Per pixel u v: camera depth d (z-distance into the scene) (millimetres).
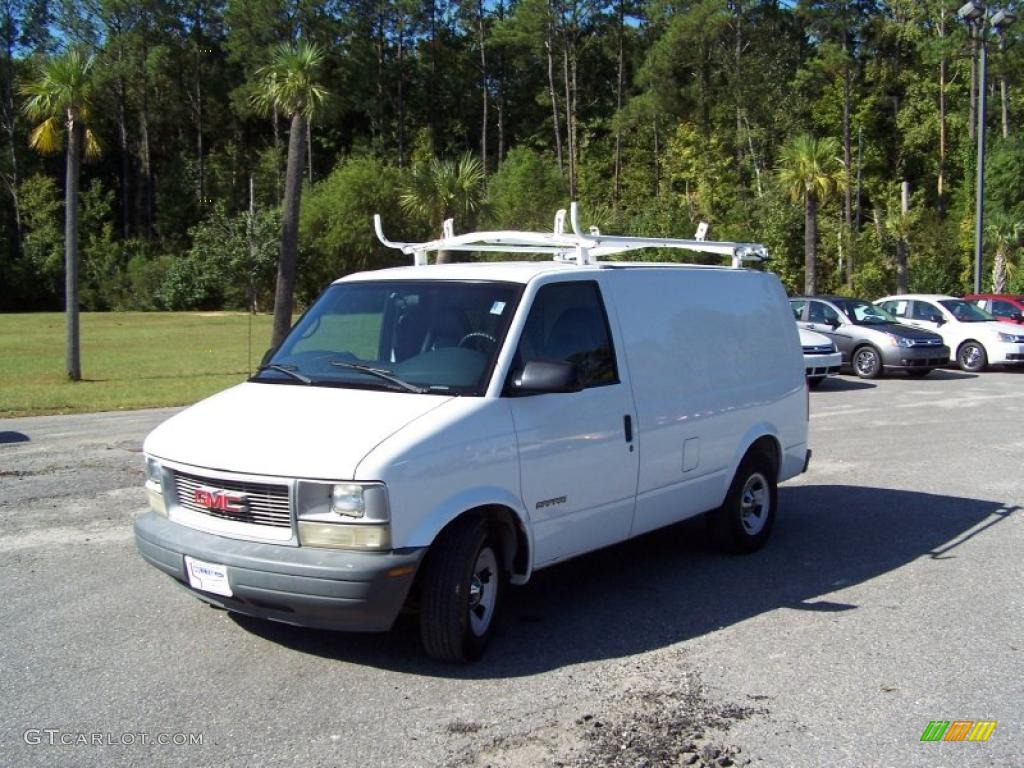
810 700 4449
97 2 78125
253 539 4562
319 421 4766
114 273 68875
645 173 65375
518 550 5137
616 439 5566
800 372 7516
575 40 74000
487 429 4809
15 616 5488
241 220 53000
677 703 4410
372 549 4367
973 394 16953
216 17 80938
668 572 6480
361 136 80438
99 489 8750
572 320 5516
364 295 5766
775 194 45312
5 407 15727
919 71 58094
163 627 5324
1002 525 7727
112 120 81750
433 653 4746
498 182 61031
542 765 3840
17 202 75500
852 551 7000
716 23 59219
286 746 3998
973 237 45781
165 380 21531
